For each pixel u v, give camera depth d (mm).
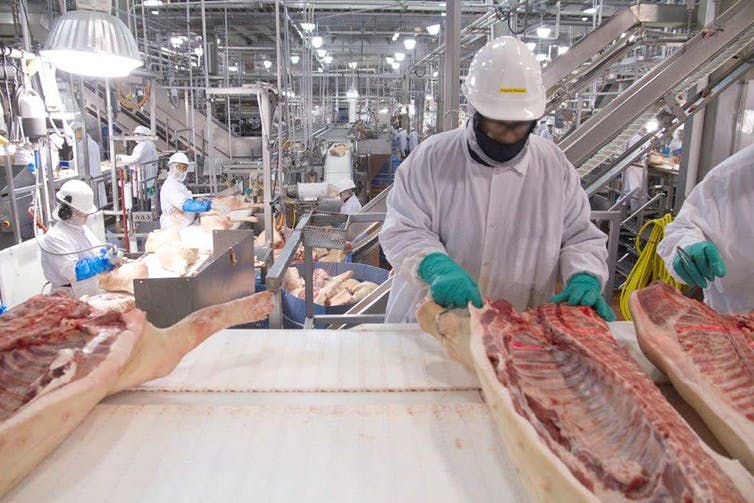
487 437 1218
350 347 1676
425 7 8258
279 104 4680
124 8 6703
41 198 3465
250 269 2926
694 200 2129
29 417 1079
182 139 7059
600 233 1895
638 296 1663
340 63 16203
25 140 3143
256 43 12562
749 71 3867
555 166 1831
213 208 4996
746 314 1567
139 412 1303
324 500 1027
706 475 859
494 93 1574
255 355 1619
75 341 1416
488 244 1838
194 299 2254
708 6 3980
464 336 1438
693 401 1271
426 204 1859
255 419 1273
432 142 1897
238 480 1080
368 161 10344
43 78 3293
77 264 3061
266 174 4008
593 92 7496
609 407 1146
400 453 1160
